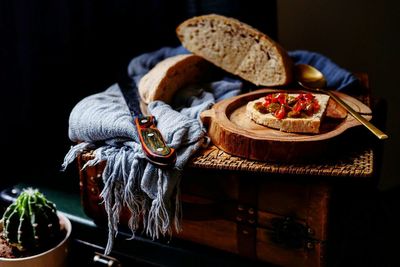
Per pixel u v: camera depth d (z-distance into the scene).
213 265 0.69
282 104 0.68
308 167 0.60
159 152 0.61
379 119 0.84
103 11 1.00
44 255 0.69
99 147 0.71
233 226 0.67
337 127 0.65
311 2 1.06
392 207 1.02
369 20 1.06
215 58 0.85
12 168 0.93
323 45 1.10
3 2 0.84
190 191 0.68
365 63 1.10
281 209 0.64
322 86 0.81
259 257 0.68
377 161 0.82
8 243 0.71
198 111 0.72
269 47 0.79
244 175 0.64
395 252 0.77
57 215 0.75
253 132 0.65
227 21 0.81
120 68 1.05
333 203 0.62
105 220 0.76
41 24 0.91
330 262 0.65
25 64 0.89
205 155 0.65
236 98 0.75
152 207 0.64
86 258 0.79
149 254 0.73
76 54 0.98
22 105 0.91
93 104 0.74
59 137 1.00
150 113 0.72
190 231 0.71
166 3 1.06
